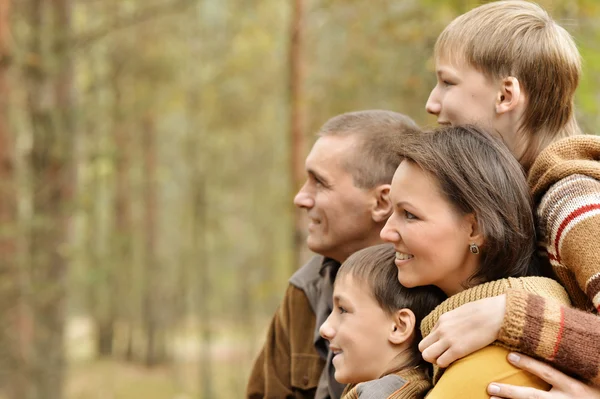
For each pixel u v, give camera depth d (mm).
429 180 1747
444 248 1743
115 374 19359
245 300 22250
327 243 2348
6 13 8633
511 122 2016
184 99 18500
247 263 23969
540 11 2094
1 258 8445
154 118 19969
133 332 23828
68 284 9289
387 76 8711
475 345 1626
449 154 1748
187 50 17766
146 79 17219
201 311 20516
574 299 1796
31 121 9250
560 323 1590
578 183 1753
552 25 2062
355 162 2293
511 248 1716
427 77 6914
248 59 16703
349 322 1940
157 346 23016
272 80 17297
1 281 8398
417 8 6727
